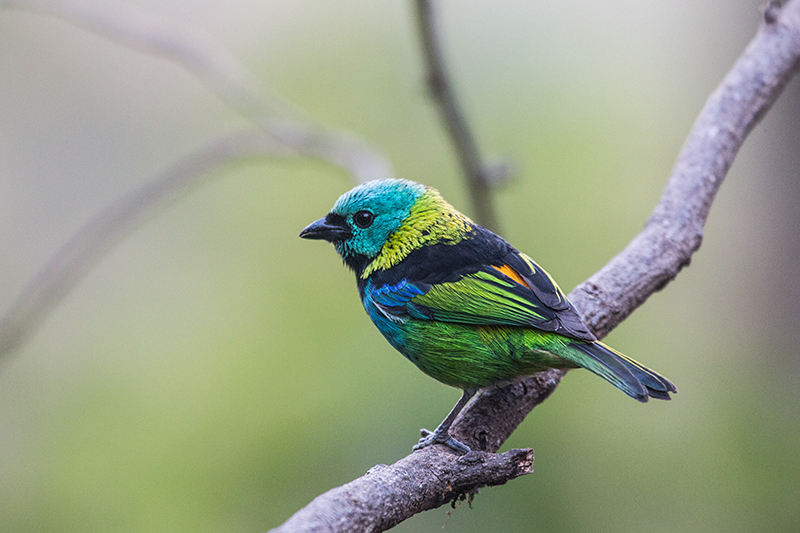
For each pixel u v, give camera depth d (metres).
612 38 17.20
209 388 14.52
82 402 14.80
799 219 14.28
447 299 7.05
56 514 13.09
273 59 17.16
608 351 6.39
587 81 16.84
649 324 14.73
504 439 6.74
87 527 12.94
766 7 8.56
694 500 11.96
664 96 16.62
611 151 16.11
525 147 16.14
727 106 8.13
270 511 12.62
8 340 10.90
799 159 14.24
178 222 16.44
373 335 14.27
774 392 13.64
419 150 15.92
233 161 11.48
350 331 14.57
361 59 16.83
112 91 17.97
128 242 16.38
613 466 12.09
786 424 13.02
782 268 14.37
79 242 11.27
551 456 12.09
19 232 17.09
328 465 12.69
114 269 16.17
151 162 17.64
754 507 11.91
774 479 12.20
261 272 15.91
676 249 7.43
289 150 11.37
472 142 10.31
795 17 8.61
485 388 7.11
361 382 13.54
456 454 5.74
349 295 15.30
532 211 15.44
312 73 16.88
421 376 12.88
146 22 11.48
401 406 12.71
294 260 15.93
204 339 15.34
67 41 18.03
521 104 16.69
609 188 15.62
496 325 6.85
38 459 13.97
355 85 16.69
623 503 11.88
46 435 14.34
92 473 13.62
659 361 14.36
